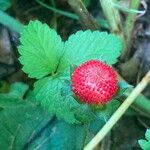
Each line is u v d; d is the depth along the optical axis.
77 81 0.06
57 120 0.08
